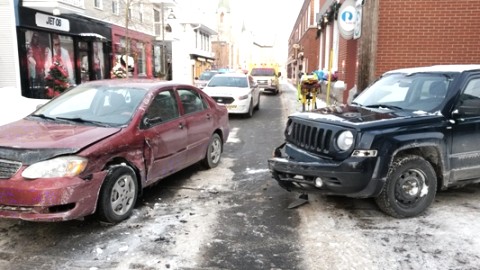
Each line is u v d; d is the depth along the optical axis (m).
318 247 3.94
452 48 9.35
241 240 4.11
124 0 23.70
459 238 4.07
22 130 4.61
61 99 5.66
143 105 5.14
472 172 4.88
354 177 4.24
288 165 4.62
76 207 3.98
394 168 4.41
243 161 7.46
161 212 4.85
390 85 5.66
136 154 4.75
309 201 5.22
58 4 15.56
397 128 4.39
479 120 4.82
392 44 9.53
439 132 4.55
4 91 12.86
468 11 9.16
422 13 9.34
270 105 18.33
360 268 3.53
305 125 4.88
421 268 3.51
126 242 4.04
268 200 5.29
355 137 4.27
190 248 3.92
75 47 19.11
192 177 6.36
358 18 9.94
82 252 3.83
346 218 4.64
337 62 16.38
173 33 35.97
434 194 4.65
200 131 6.34
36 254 3.79
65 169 3.94
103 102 5.31
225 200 5.30
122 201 4.54
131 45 25.69
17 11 14.84
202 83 22.23
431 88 5.05
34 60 16.14
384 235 4.17
